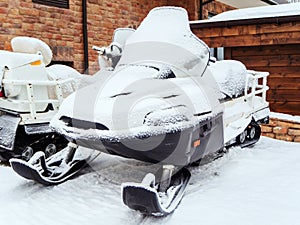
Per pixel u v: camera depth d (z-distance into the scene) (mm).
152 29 3791
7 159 4375
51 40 6809
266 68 6543
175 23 3773
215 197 3094
